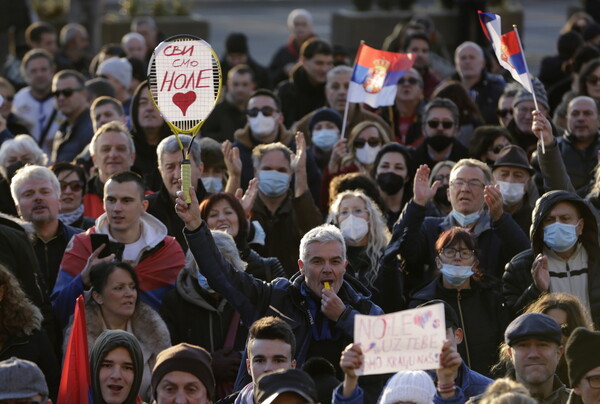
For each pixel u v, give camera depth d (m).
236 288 19.56
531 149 30.52
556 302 19.80
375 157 28.28
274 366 17.86
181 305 21.80
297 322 19.73
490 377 20.70
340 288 19.97
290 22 50.75
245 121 35.41
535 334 17.69
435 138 29.78
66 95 33.56
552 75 40.09
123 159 26.64
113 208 23.00
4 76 45.66
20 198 23.47
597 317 22.28
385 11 65.19
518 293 22.31
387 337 14.69
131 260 23.02
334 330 19.73
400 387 16.62
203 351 18.44
